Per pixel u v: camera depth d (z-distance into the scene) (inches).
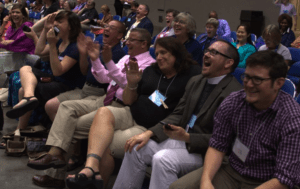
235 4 358.0
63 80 125.8
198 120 82.4
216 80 83.1
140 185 86.2
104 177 91.3
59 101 119.6
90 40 105.3
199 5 395.5
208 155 71.1
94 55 105.5
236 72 112.5
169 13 218.5
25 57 167.5
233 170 70.5
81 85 128.2
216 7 377.1
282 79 61.9
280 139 62.5
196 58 141.7
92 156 83.1
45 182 100.9
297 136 59.7
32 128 127.1
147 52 109.3
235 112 68.3
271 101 63.5
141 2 468.8
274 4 320.5
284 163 60.4
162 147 84.9
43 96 124.0
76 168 114.3
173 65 93.1
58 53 126.6
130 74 93.7
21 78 125.7
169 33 210.5
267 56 61.1
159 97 93.6
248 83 62.2
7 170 110.0
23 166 113.9
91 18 337.4
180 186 71.9
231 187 69.7
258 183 66.9
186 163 79.5
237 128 68.1
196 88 85.4
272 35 162.2
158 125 86.4
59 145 98.0
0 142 131.0
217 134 71.1
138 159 83.9
